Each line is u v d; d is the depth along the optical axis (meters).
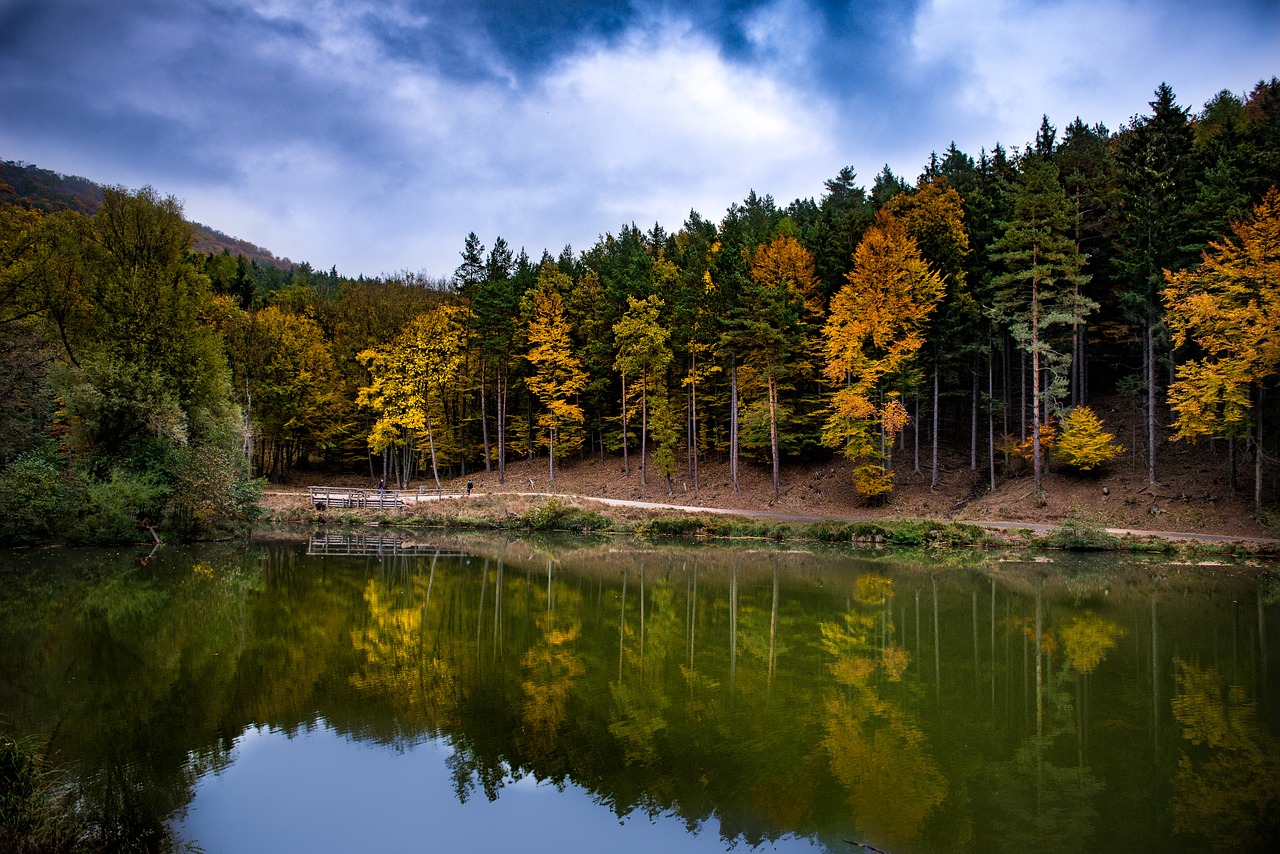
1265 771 9.72
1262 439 32.97
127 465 29.62
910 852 7.66
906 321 39.50
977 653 15.96
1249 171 35.84
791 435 44.78
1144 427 39.16
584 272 66.38
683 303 46.44
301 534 38.78
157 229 31.91
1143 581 24.08
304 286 80.25
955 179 55.78
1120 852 7.60
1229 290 30.16
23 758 8.20
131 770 9.67
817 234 52.78
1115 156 44.53
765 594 22.92
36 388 29.95
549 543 36.12
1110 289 41.94
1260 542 28.27
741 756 10.28
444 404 59.28
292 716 11.80
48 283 28.89
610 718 11.80
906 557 30.56
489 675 14.22
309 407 57.75
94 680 13.63
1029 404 44.84
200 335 32.53
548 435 56.91
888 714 12.05
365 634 17.61
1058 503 35.09
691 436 47.31
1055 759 10.12
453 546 34.94
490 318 51.78
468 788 9.21
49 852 7.22
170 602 20.77
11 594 21.17
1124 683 13.65
